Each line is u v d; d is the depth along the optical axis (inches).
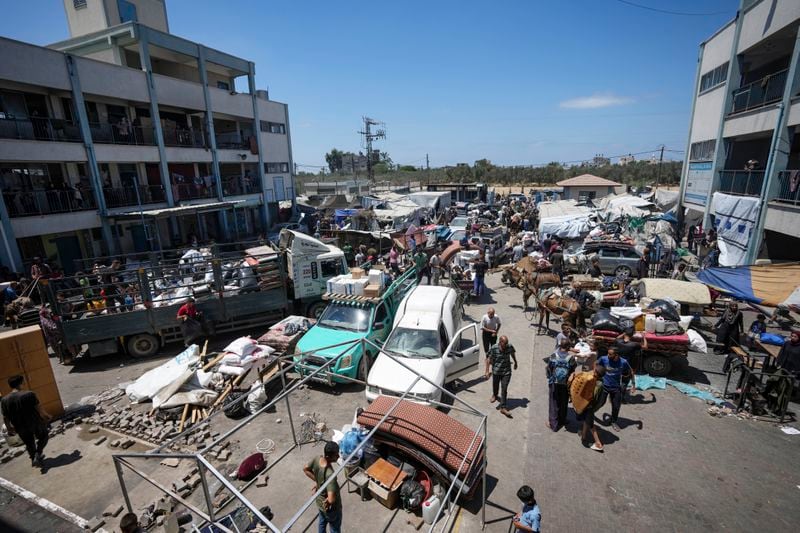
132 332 437.1
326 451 196.4
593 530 216.2
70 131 807.1
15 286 591.2
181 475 263.6
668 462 268.2
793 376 305.7
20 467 275.7
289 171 1471.5
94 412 339.9
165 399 333.7
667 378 377.1
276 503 240.1
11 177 725.9
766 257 684.7
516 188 3235.7
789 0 631.2
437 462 231.0
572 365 301.7
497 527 219.6
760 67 844.0
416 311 398.6
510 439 296.7
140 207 901.2
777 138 633.0
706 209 904.9
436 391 313.9
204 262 465.7
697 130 1029.8
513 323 538.3
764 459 269.3
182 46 1003.3
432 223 1333.7
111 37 916.6
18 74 685.3
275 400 240.1
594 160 2411.4
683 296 469.7
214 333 477.1
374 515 229.0
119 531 218.8
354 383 381.1
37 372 323.9
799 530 214.5
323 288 538.9
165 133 980.6
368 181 2288.4
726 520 221.5
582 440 288.2
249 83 1251.8
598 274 665.0
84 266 809.5
